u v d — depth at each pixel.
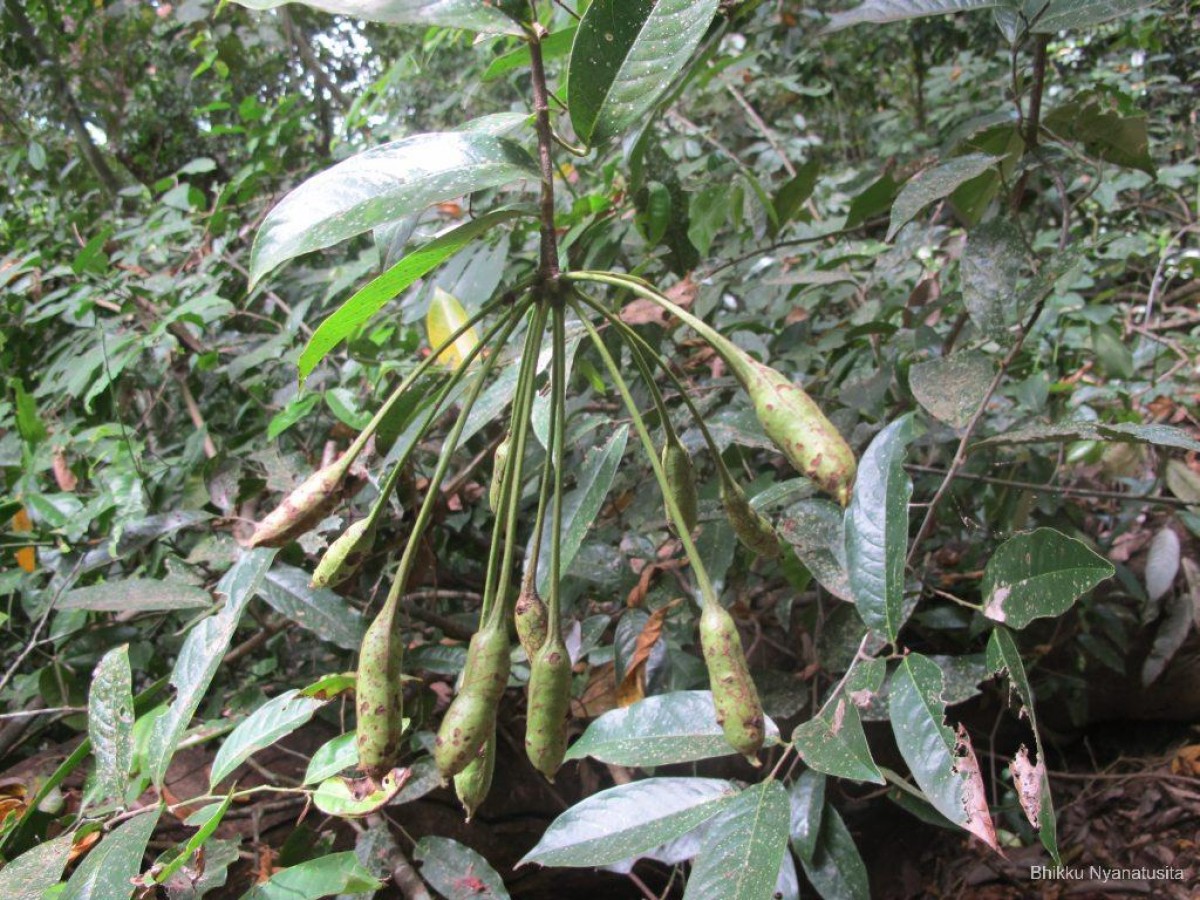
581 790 1.90
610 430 1.92
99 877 0.92
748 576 2.00
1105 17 1.33
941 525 2.17
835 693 1.13
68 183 3.68
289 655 1.97
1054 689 2.27
